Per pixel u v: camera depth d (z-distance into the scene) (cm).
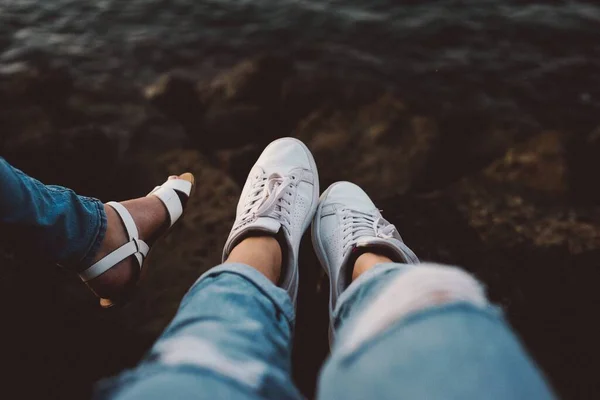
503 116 225
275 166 186
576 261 167
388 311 60
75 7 297
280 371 78
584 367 141
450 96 235
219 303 93
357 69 248
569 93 238
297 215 170
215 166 206
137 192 195
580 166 201
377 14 289
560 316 153
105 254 139
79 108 228
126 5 298
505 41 271
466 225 181
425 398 48
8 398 136
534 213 184
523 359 52
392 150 208
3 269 165
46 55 258
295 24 280
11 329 151
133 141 215
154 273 169
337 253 159
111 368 145
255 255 135
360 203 179
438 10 294
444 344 52
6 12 290
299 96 232
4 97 230
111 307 154
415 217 185
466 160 207
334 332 108
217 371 66
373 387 53
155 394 58
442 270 63
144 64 255
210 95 235
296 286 143
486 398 46
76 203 131
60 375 142
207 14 289
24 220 119
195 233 181
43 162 198
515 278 164
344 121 221
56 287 163
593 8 298
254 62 243
